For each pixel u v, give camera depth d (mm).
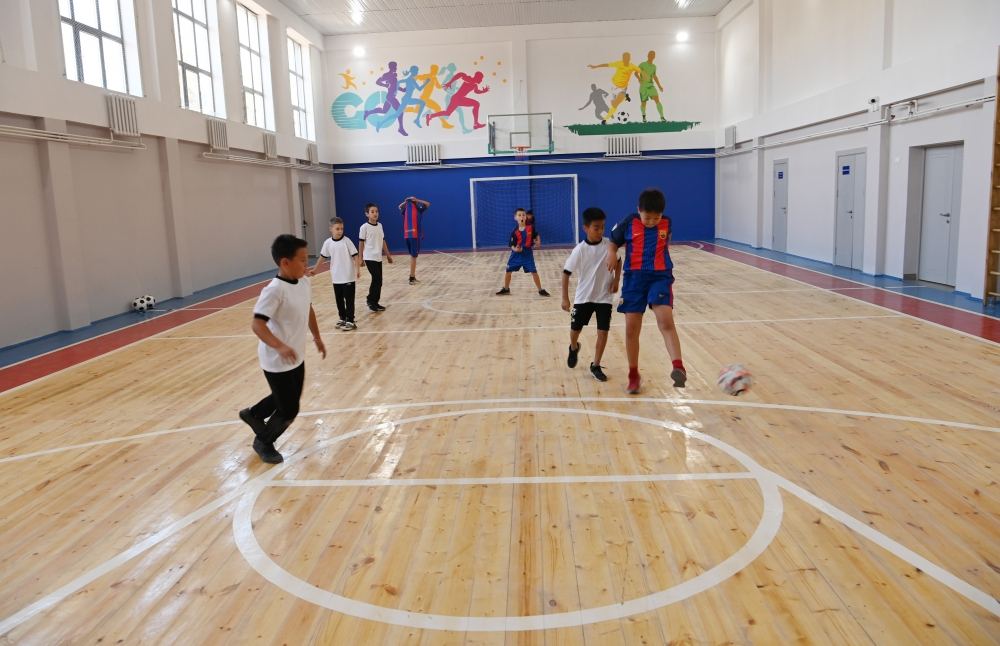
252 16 15414
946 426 4227
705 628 2316
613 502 3328
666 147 19984
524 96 19766
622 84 19750
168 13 11219
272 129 16094
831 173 12984
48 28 8477
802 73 14133
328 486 3645
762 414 4574
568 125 19984
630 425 4449
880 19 10852
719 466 3719
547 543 2949
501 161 20234
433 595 2580
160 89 10945
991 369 5477
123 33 10438
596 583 2621
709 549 2844
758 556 2770
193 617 2494
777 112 15125
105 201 9844
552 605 2486
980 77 8398
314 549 2967
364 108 20078
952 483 3408
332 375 6055
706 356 6246
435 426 4582
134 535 3158
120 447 4379
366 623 2420
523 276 13148
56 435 4672
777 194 15898
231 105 13805
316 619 2453
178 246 11555
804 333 7070
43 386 6031
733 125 18156
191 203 12172
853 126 11789
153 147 11039
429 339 7469
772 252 15898
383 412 4938
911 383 5172
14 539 3160
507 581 2658
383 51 19766
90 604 2602
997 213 8172
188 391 5727
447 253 19328
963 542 2832
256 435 4023
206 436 4539
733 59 18281
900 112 10477
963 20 8859
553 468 3789
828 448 3926
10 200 8070
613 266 4953
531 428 4469
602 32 19516
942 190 9883
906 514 3094
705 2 17859
